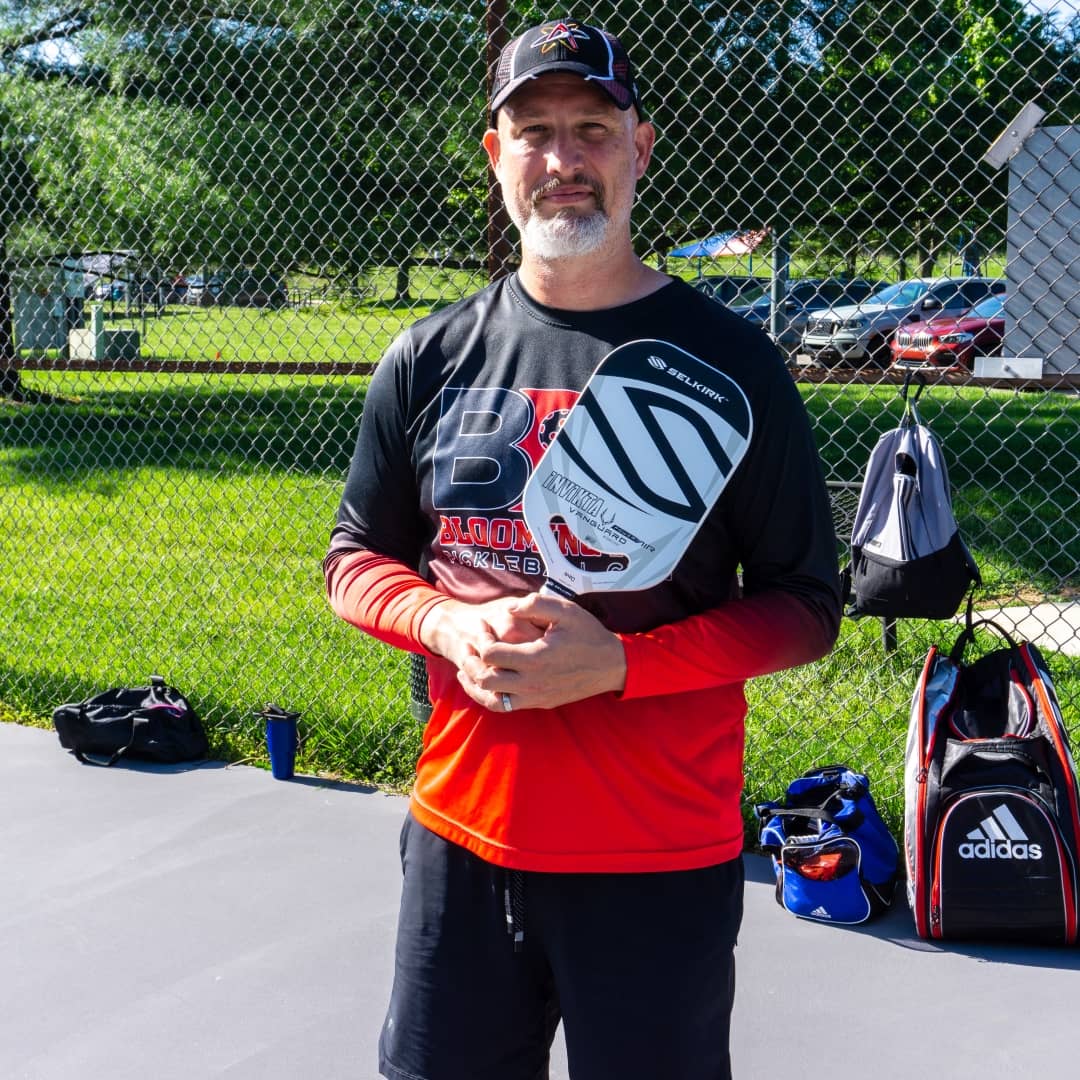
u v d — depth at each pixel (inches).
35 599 247.3
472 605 67.5
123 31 333.1
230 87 335.3
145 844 145.6
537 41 66.0
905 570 129.1
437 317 71.2
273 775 166.2
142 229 326.6
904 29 288.5
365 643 209.5
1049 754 118.6
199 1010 110.9
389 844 145.3
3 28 384.8
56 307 368.5
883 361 239.9
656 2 319.6
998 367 141.1
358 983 115.1
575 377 66.1
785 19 290.2
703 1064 66.3
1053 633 215.8
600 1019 65.2
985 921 118.4
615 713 64.3
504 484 66.4
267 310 330.6
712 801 66.1
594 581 64.9
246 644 212.7
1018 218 140.2
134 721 170.7
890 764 159.0
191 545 293.3
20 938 123.8
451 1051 68.3
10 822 151.9
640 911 64.6
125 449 420.5
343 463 397.4
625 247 67.2
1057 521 302.5
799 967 116.9
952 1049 103.0
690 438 64.5
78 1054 104.7
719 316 66.7
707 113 362.0
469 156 328.5
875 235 390.3
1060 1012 108.1
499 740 65.7
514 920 65.7
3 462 404.5
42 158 339.6
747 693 187.6
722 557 67.0
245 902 131.0
